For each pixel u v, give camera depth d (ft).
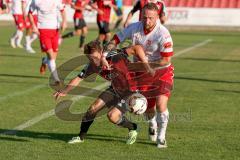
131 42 76.48
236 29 322.75
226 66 170.19
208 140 80.07
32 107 102.06
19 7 208.44
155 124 78.69
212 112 100.12
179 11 327.26
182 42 250.37
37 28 131.95
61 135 82.17
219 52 211.00
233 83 136.15
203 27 326.65
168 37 73.92
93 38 262.88
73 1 211.00
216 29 324.39
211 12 324.80
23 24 210.38
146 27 73.56
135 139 78.38
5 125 87.97
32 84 128.36
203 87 129.18
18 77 139.13
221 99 113.60
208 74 151.94
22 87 123.95
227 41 257.75
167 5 333.83
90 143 77.71
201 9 325.21
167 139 80.59
